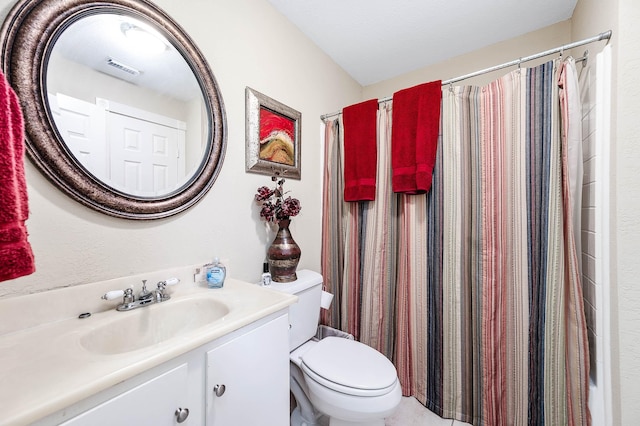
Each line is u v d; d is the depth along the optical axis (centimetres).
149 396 53
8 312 63
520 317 117
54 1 70
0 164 44
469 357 129
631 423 88
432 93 136
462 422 128
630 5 89
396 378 108
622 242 90
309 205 172
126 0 84
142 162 89
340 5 142
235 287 102
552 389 108
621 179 91
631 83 89
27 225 67
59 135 71
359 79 227
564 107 109
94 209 78
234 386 70
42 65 68
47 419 40
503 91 124
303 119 165
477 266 129
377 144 160
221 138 113
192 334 62
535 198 115
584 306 113
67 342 60
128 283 85
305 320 131
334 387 100
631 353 89
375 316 158
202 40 107
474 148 130
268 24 139
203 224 109
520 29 165
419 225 146
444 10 147
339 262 174
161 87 94
